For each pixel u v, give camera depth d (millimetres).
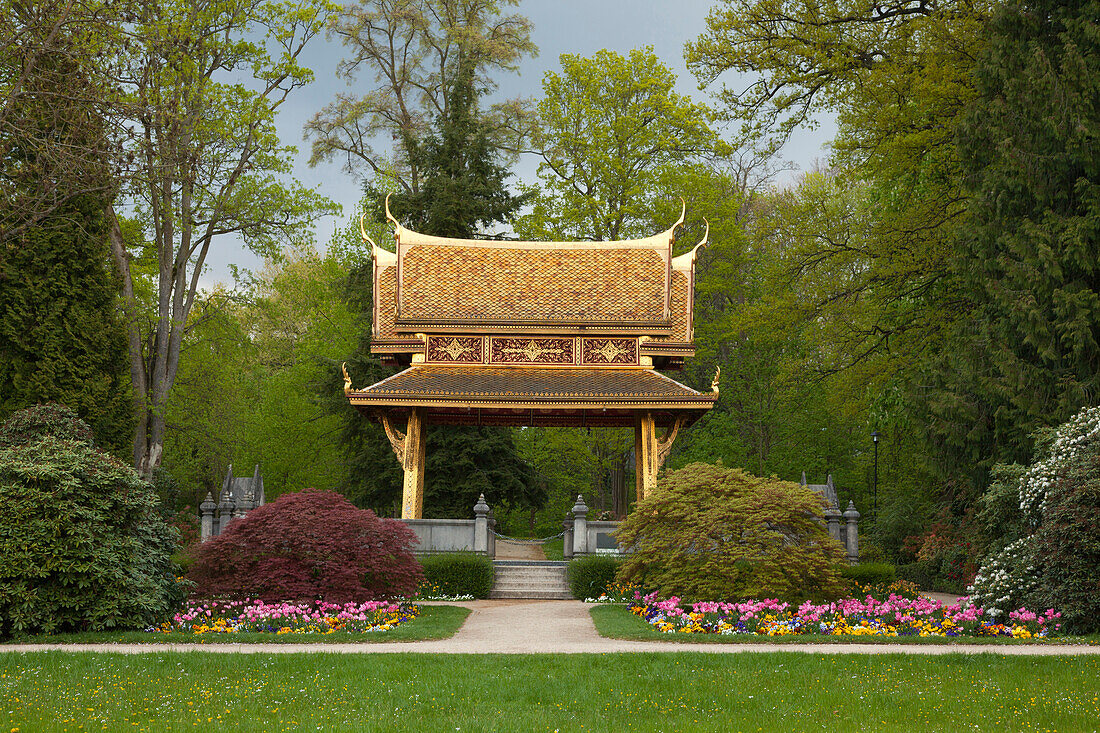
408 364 30453
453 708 10500
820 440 43406
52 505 16391
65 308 27922
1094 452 18359
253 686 11500
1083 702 10711
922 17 30062
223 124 32875
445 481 38375
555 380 27609
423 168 41438
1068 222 22938
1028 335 23031
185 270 36156
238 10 34250
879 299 31500
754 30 32719
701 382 47219
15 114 24734
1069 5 24453
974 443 24578
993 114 24875
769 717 10125
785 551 19250
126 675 12078
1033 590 18016
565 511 57094
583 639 16359
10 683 11469
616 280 28891
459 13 48500
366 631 17047
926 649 14812
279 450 48000
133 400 30531
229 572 19312
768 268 35875
